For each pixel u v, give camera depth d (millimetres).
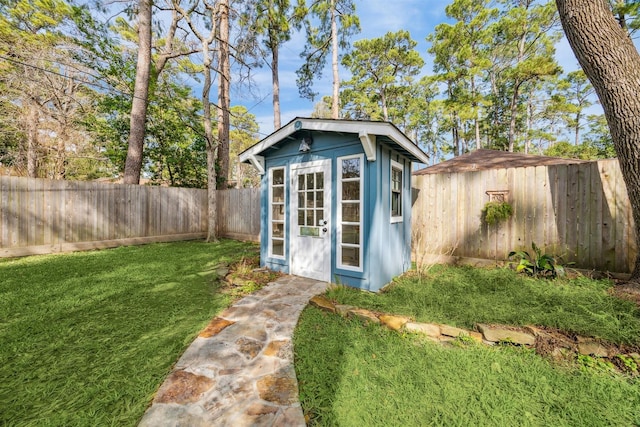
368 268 3420
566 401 1575
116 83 8734
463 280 3496
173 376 1794
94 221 6277
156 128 9484
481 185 4465
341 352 2068
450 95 17000
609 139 17250
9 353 2018
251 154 4516
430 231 4961
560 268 3352
